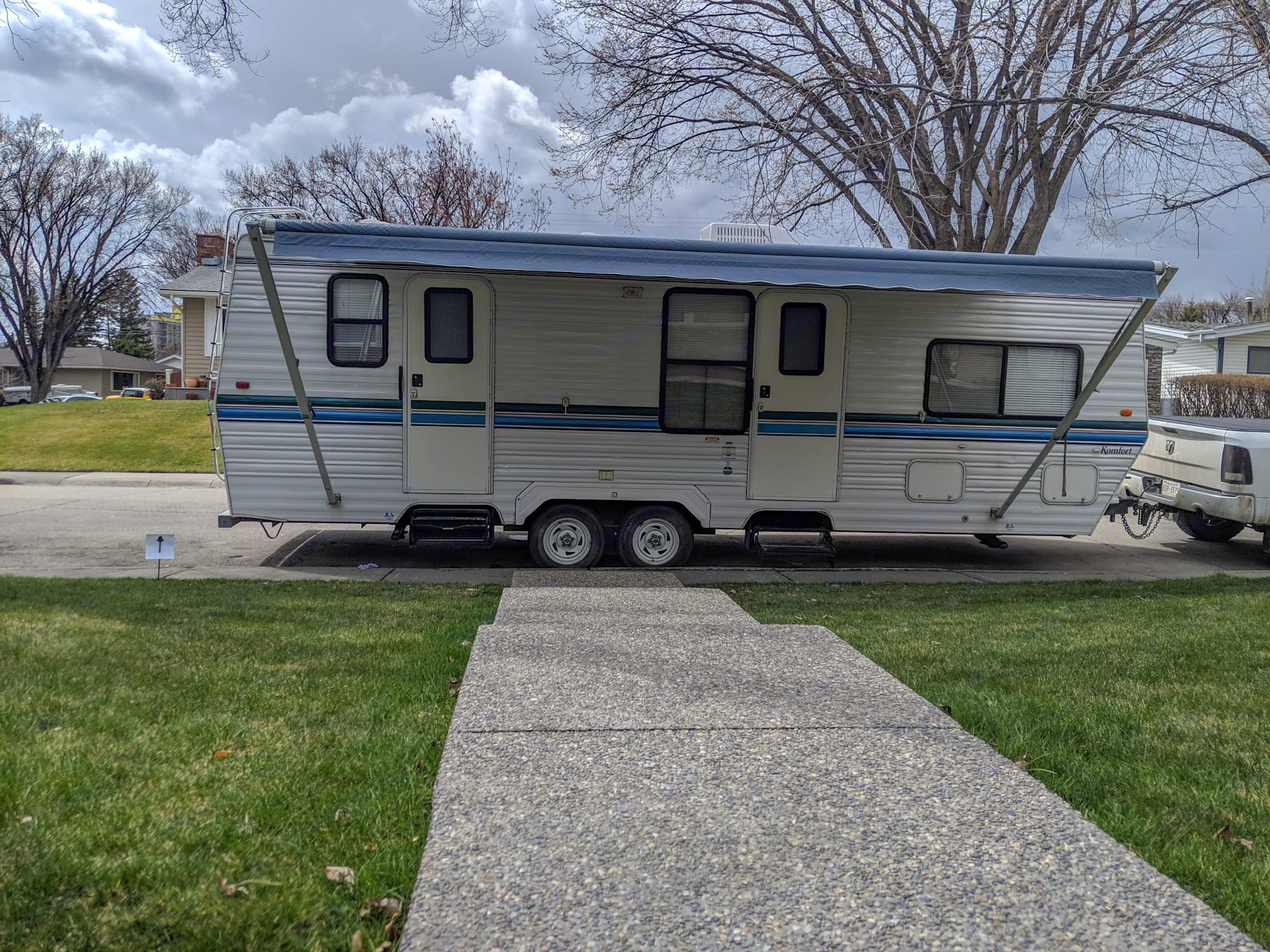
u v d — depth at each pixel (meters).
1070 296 8.80
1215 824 3.15
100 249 42.75
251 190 29.05
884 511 8.80
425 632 5.55
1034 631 5.84
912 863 2.73
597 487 8.55
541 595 6.61
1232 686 4.61
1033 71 11.53
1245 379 23.36
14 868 2.65
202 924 2.46
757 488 8.67
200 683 4.37
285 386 8.24
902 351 8.69
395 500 8.40
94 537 10.10
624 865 2.70
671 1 13.17
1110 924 2.44
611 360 8.46
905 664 4.93
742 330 8.55
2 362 62.47
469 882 2.60
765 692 4.22
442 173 26.11
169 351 75.00
